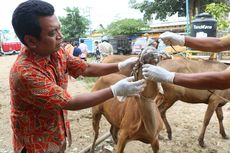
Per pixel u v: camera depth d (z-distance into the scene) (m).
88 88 10.83
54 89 2.02
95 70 2.78
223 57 9.52
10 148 5.23
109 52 15.08
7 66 21.59
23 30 2.00
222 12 11.98
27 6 1.98
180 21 30.08
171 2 26.98
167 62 5.80
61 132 2.24
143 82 2.29
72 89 10.73
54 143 2.19
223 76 2.34
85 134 5.88
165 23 31.39
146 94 3.08
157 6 27.83
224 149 5.29
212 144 5.49
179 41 3.12
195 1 24.22
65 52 2.49
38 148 2.15
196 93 5.46
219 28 10.98
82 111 7.48
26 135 2.16
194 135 5.89
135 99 3.45
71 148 5.19
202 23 8.45
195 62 5.76
